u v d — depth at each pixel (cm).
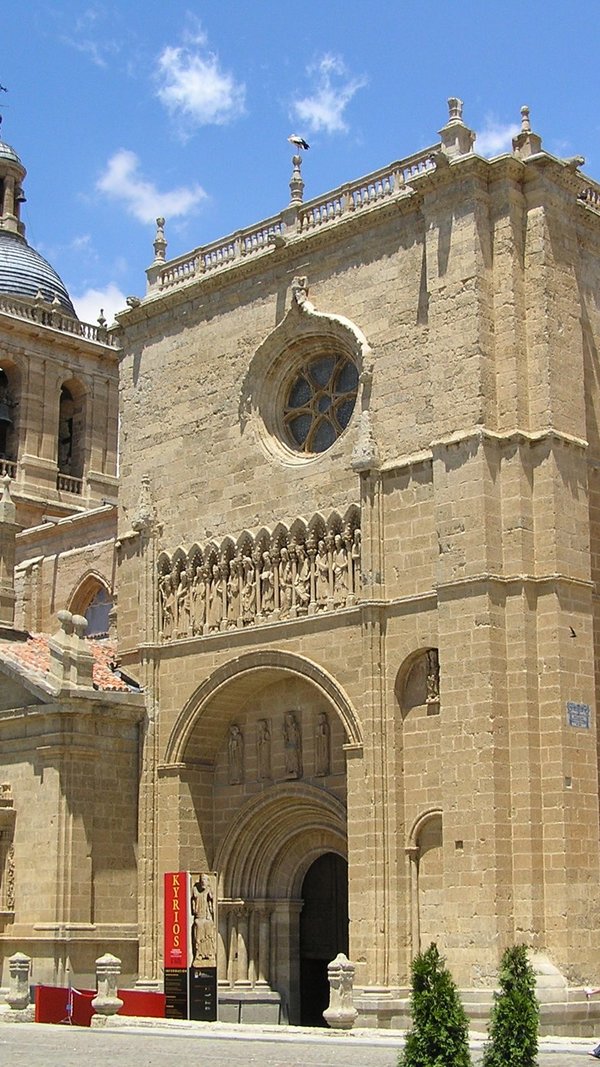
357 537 4938
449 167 4731
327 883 5403
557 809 4316
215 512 5466
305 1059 3347
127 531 5797
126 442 5891
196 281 5662
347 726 4809
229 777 5400
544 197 4722
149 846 5356
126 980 5225
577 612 4494
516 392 4588
